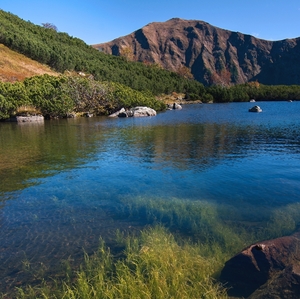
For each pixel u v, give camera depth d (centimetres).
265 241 511
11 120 3341
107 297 406
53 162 1280
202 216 700
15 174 1093
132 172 1116
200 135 2078
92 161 1297
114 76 7144
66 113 3856
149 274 457
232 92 8794
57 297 425
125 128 2572
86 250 556
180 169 1152
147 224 667
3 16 7669
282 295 393
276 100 9288
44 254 545
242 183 964
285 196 835
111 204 794
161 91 8294
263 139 1875
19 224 675
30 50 6331
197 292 415
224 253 530
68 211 749
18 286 457
